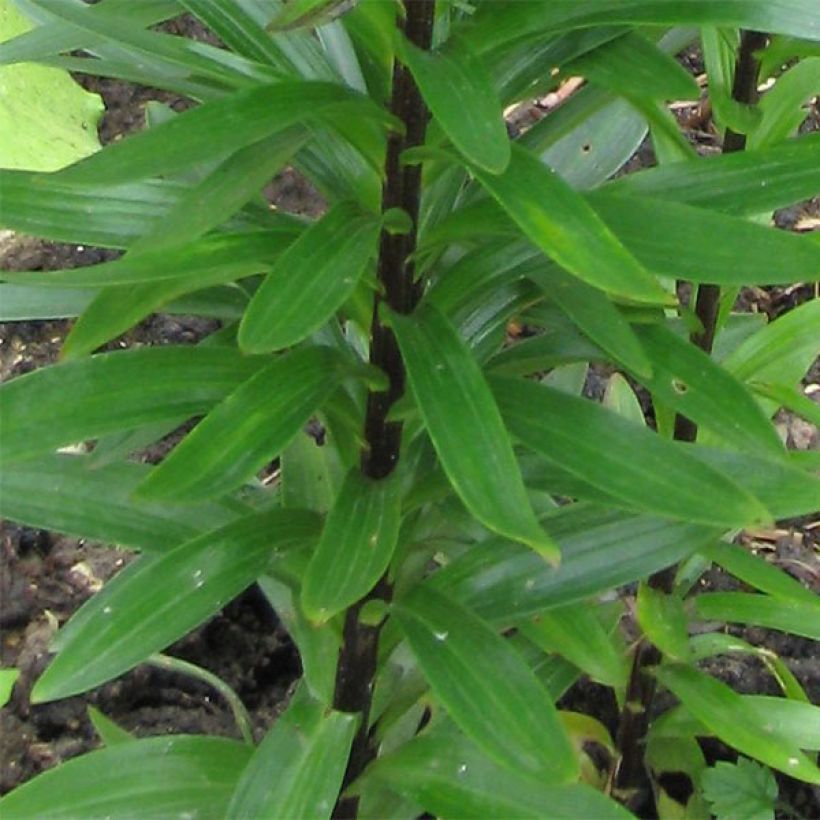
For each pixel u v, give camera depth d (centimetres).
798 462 82
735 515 64
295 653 103
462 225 68
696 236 64
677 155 81
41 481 74
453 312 72
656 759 95
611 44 67
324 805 69
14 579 104
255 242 66
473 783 73
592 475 65
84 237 69
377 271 70
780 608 85
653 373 68
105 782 76
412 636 69
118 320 67
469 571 74
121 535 74
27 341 119
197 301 72
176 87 69
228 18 70
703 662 102
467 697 66
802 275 63
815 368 119
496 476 61
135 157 61
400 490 69
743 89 77
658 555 74
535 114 131
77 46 72
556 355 73
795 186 68
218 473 62
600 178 80
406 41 63
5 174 68
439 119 59
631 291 59
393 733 86
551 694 86
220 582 69
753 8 65
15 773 97
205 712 101
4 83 128
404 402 70
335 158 71
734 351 85
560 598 74
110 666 66
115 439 72
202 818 76
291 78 66
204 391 67
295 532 71
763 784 92
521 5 65
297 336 60
